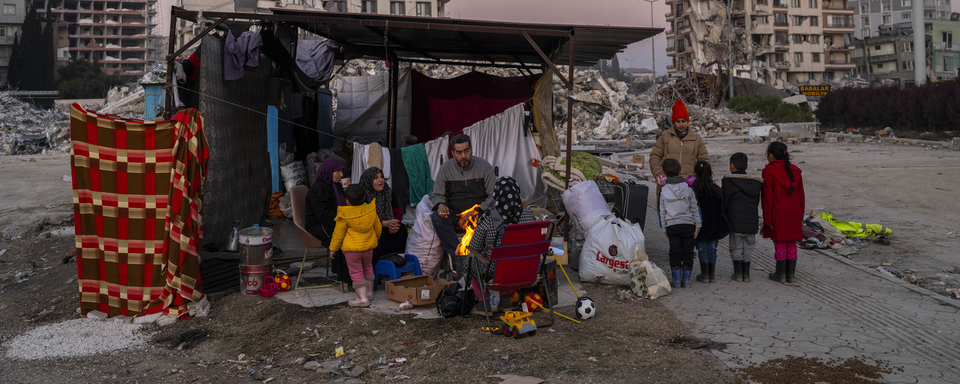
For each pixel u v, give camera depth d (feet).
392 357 15.30
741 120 136.98
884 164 61.87
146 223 19.04
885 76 313.73
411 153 27.17
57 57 324.60
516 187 17.44
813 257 25.62
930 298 19.54
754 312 18.11
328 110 48.85
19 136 97.35
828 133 107.34
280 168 34.55
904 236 29.89
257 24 25.85
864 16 436.35
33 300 21.95
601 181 26.23
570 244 24.32
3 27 279.90
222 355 16.19
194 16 22.16
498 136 28.25
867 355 14.62
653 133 119.75
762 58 286.25
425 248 21.61
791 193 21.08
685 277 20.95
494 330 16.48
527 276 16.75
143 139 18.94
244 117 29.01
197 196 19.49
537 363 14.43
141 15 366.43
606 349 15.20
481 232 17.24
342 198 21.33
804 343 15.46
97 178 19.06
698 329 16.63
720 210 21.16
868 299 19.40
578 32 25.26
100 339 17.39
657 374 13.66
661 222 20.93
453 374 14.14
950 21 310.24
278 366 15.25
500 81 44.60
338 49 34.81
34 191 48.47
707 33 281.33
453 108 44.62
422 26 23.21
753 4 279.49
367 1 159.43
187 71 22.61
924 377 13.30
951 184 46.57
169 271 18.78
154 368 15.40
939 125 99.25
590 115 123.75
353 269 19.01
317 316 18.37
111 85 243.60
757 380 13.23
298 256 25.58
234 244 26.32
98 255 19.36
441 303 17.85
